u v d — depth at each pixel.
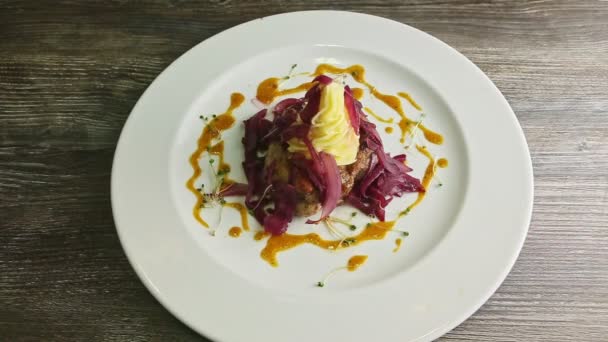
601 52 0.46
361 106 0.41
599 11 0.50
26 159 0.40
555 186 0.38
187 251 0.34
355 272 0.35
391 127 0.42
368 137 0.39
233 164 0.40
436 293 0.32
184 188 0.38
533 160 0.40
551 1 0.50
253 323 0.31
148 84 0.44
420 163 0.40
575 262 0.35
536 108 0.43
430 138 0.41
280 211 0.37
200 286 0.33
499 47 0.47
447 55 0.45
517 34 0.48
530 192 0.37
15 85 0.44
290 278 0.34
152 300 0.33
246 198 0.38
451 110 0.42
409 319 0.31
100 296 0.33
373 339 0.30
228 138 0.41
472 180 0.38
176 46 0.47
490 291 0.32
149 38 0.48
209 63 0.44
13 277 0.34
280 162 0.38
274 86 0.44
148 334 0.32
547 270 0.34
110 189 0.38
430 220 0.37
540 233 0.36
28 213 0.37
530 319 0.32
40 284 0.34
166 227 0.35
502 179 0.38
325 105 0.35
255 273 0.34
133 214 0.36
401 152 0.41
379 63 0.45
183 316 0.31
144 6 0.50
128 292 0.33
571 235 0.36
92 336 0.32
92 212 0.37
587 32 0.48
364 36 0.46
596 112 0.42
